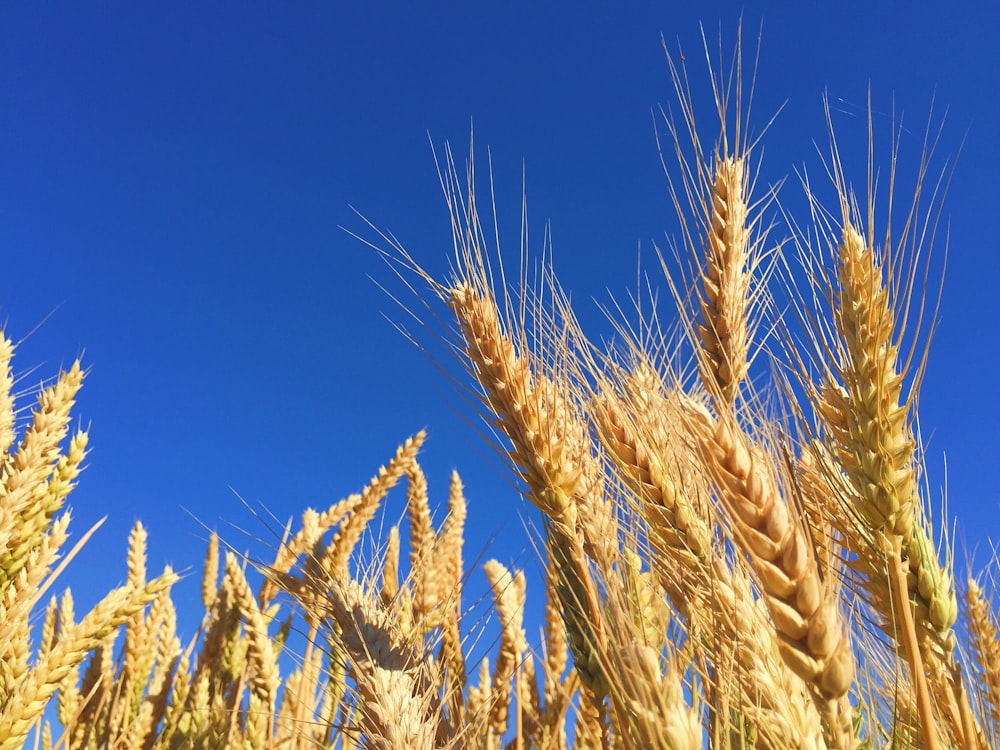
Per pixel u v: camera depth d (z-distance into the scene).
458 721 0.26
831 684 0.17
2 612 0.24
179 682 0.39
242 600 0.34
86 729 0.37
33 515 0.26
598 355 0.25
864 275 0.23
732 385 0.28
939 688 0.22
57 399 0.27
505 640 0.35
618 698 0.18
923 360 0.23
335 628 0.27
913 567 0.22
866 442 0.23
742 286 0.30
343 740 0.29
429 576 0.33
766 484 0.18
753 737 0.18
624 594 0.20
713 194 0.31
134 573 0.42
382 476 0.41
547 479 0.23
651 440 0.23
